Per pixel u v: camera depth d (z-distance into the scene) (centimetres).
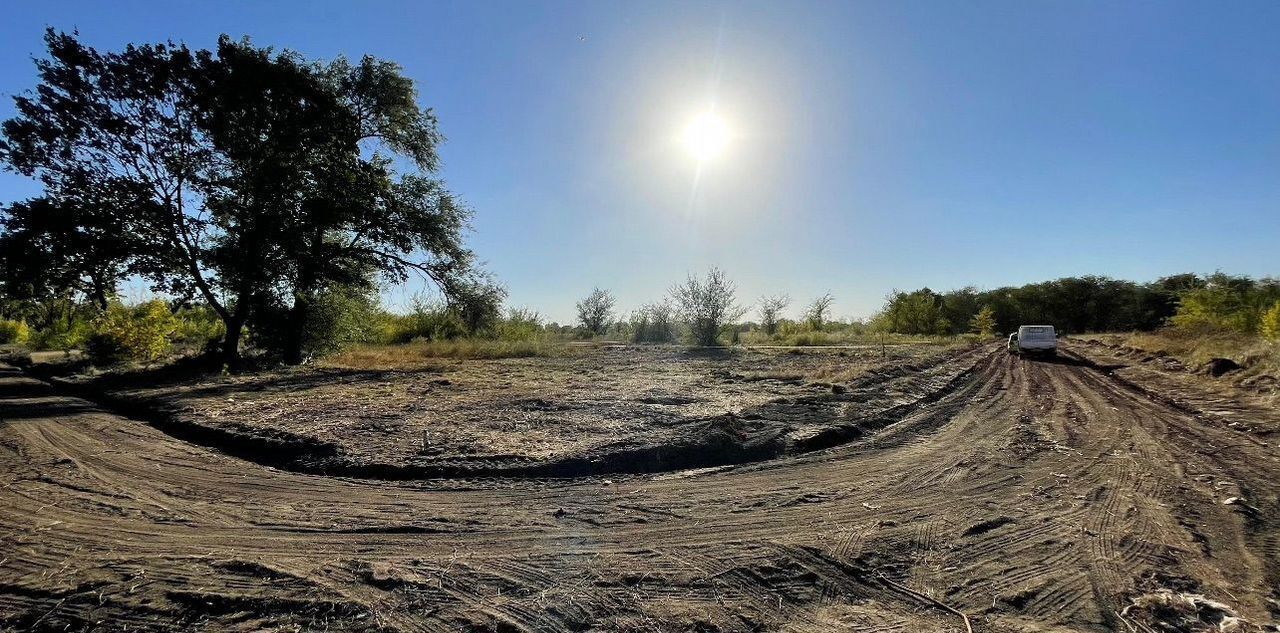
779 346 4475
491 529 621
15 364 2627
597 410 1290
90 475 822
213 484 794
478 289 2911
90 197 2111
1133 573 505
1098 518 640
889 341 5166
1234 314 3106
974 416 1332
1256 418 1212
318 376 2123
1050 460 905
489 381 1944
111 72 2088
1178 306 4409
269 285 2361
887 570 517
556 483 805
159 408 1392
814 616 439
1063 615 439
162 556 541
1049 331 3303
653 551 559
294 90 2300
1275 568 515
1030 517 647
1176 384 1875
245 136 2259
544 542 584
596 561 536
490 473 846
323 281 2525
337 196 2445
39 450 960
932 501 711
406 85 2675
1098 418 1290
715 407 1333
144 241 2186
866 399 1481
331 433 1058
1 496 716
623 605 454
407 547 571
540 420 1176
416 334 4122
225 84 2144
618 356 3262
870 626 426
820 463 911
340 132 2466
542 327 4544
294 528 623
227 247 2270
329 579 495
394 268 2736
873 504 702
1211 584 487
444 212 2772
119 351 2398
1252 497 708
